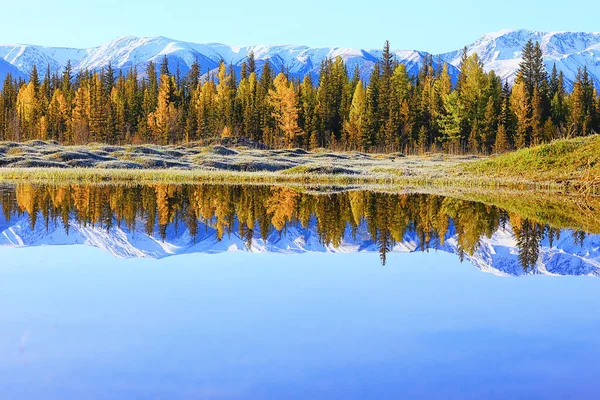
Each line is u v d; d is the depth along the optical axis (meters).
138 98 103.06
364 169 54.94
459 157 71.38
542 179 40.44
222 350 7.77
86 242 16.67
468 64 88.19
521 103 77.25
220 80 101.19
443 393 6.51
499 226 20.88
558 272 13.08
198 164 60.38
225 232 19.11
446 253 15.38
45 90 109.12
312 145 85.88
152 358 7.49
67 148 65.44
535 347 7.95
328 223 21.72
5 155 59.38
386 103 87.50
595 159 39.66
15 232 18.45
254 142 81.19
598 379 6.89
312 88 102.25
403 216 23.92
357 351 7.74
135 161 59.50
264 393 6.52
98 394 6.50
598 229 20.22
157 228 19.84
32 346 7.90
